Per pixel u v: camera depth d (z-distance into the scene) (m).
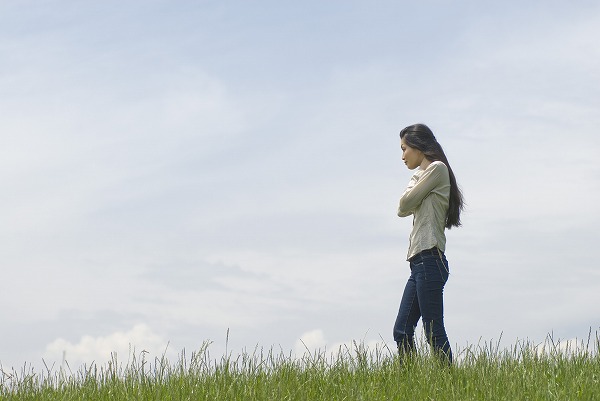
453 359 5.50
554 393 4.79
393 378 5.24
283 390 4.92
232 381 5.12
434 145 5.77
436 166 5.55
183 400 4.84
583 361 5.37
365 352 5.66
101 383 5.34
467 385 4.99
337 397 4.89
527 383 4.95
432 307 5.52
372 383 5.13
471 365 5.43
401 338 5.73
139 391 5.04
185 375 5.25
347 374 5.45
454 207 5.73
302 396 4.85
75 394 5.17
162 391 5.02
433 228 5.57
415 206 5.63
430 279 5.52
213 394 4.91
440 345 5.50
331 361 5.60
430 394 4.88
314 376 5.33
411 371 5.30
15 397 5.12
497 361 5.43
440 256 5.56
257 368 5.40
